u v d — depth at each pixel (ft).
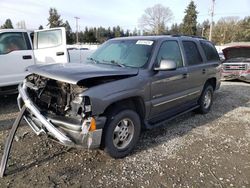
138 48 14.89
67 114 11.21
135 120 12.92
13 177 10.85
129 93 12.14
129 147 12.87
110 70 12.30
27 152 12.96
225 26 229.66
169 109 16.06
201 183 10.89
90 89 10.82
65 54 24.27
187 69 16.92
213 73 20.54
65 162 12.16
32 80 13.53
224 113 21.21
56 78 11.11
